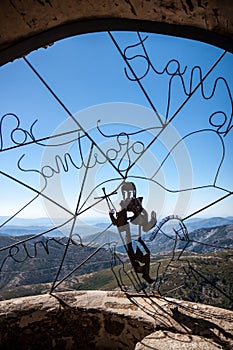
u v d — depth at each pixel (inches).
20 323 71.1
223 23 42.0
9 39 44.2
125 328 68.2
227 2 38.5
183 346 55.7
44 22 43.0
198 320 65.0
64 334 72.4
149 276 72.3
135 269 72.3
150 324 64.9
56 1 40.1
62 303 74.5
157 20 44.3
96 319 71.3
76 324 72.4
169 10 41.9
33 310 72.2
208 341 57.5
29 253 68.1
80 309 72.1
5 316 70.3
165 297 74.7
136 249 71.3
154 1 40.7
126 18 44.3
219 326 62.4
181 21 43.8
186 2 40.1
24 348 71.5
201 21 42.8
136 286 76.2
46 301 75.2
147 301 74.0
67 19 43.5
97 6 41.8
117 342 69.7
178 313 67.9
